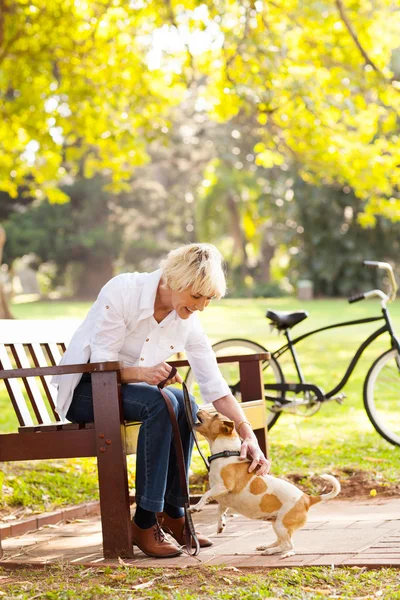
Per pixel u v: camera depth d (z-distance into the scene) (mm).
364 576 3447
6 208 49500
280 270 49594
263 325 22156
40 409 4949
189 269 4035
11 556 4250
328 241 35812
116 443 4008
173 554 4020
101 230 47969
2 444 4203
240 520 4883
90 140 13430
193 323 4438
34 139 13352
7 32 12094
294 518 3836
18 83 12844
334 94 11828
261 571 3629
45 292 67875
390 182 13289
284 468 6320
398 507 4938
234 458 3891
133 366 4102
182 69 12508
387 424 7199
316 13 11648
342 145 12477
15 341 4949
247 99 10469
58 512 5242
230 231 47031
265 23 11117
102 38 12617
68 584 3543
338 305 30109
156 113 13609
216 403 4422
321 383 10883
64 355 4320
